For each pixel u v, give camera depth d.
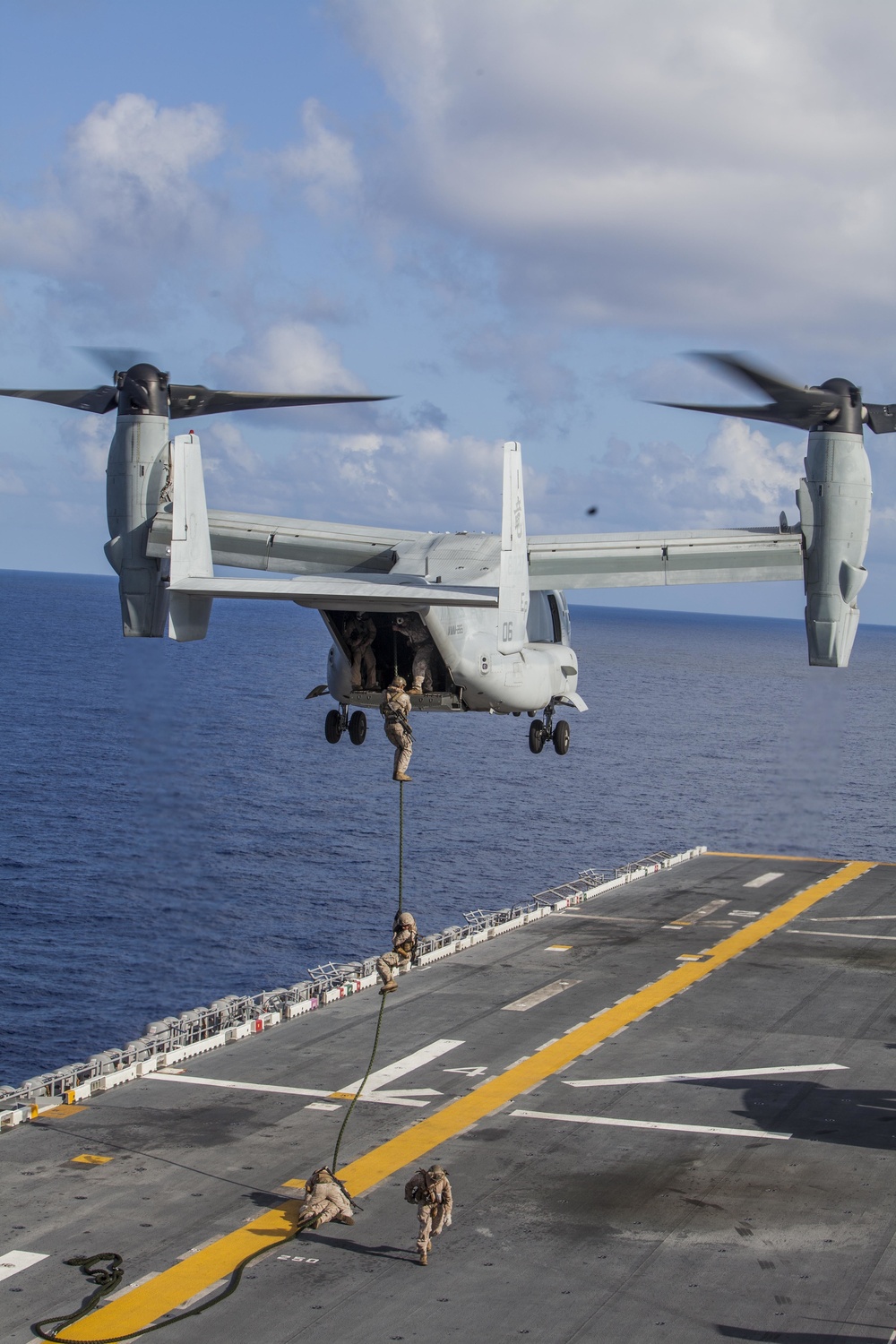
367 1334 24.28
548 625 38.56
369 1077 37.50
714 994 44.97
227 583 27.86
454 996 44.84
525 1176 31.11
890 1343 23.94
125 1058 39.09
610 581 33.94
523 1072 37.81
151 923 77.19
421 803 118.56
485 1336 24.23
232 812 109.06
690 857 69.25
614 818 114.62
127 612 32.38
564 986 46.00
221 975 68.75
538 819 113.06
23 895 81.50
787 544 33.69
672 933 53.38
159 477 31.81
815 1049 39.50
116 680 199.12
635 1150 32.50
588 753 155.25
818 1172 31.19
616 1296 25.62
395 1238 28.08
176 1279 26.34
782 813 118.69
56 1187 30.50
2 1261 27.02
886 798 128.25
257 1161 31.98
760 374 31.75
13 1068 55.69
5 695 172.62
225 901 82.19
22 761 125.88
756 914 56.59
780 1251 27.41
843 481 32.72
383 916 80.38
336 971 48.44
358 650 31.97
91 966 69.31
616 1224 28.64
